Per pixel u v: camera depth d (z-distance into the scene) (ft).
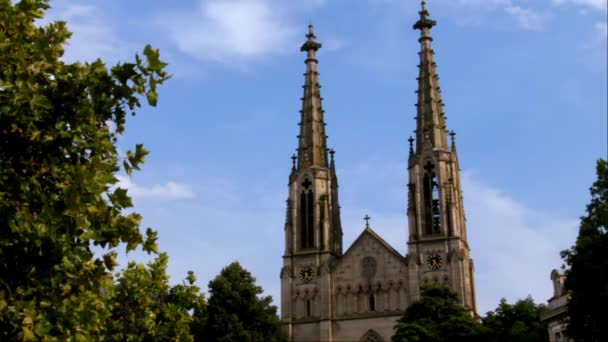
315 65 465.47
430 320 338.13
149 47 75.25
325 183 431.84
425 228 397.39
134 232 76.79
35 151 74.33
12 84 72.74
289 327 403.95
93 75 75.72
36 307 70.44
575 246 196.75
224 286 326.03
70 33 81.97
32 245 72.38
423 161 410.93
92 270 74.74
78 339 69.62
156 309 127.44
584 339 190.80
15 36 79.00
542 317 281.33
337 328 398.83
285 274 414.21
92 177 71.31
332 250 420.36
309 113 449.89
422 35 446.60
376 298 398.01
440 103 430.61
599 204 197.47
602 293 181.68
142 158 76.48
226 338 307.37
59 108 75.46
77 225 72.43
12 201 71.46
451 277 383.65
